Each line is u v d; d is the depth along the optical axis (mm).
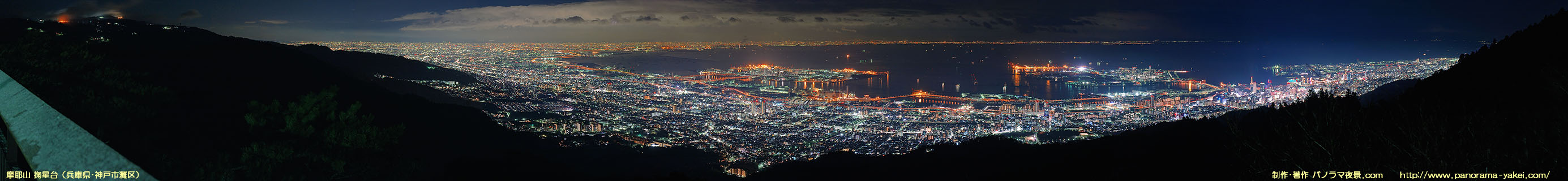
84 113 10914
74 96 11164
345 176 12016
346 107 27422
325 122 13172
